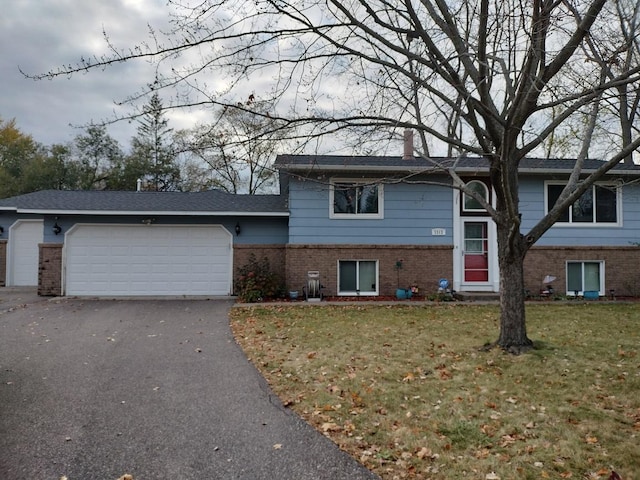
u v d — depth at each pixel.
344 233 13.13
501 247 6.84
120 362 6.43
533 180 13.30
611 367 5.89
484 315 10.10
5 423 4.34
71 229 13.25
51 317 9.92
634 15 4.79
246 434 4.12
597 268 13.55
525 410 4.59
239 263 13.75
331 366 6.16
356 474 3.43
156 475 3.42
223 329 8.70
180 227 13.63
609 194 13.53
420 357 6.56
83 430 4.20
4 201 15.79
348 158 11.95
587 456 3.64
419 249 13.23
